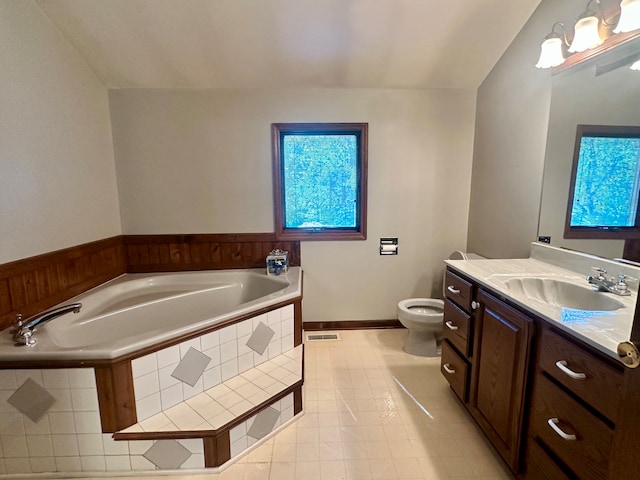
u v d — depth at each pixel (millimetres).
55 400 1399
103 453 1446
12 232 1661
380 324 2906
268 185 2717
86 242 2260
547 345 1139
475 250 2691
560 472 1074
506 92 2229
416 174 2736
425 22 2004
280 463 1505
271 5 1876
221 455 1472
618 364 864
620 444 632
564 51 1677
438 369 2273
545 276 1589
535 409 1206
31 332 1472
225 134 2631
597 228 1510
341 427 1724
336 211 2836
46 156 1889
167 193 2684
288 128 2629
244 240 2779
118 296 2381
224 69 2369
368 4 1882
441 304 2555
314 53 2234
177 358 1586
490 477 1410
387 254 2838
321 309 2891
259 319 1932
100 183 2422
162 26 1993
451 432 1679
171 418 1516
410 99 2639
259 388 1730
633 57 1330
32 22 1782
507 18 1987
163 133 2602
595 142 1522
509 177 2205
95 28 1990
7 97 1632
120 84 2479
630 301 1237
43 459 1441
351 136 2738
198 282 2654
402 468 1463
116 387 1407
